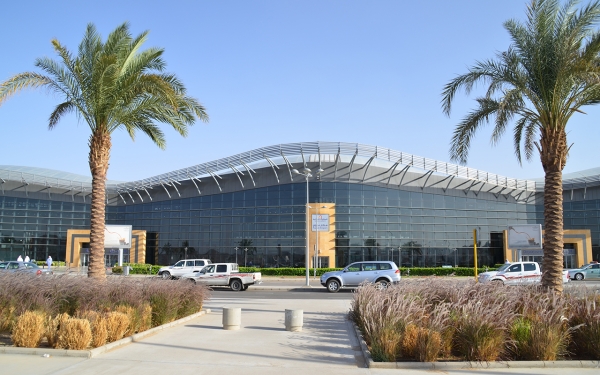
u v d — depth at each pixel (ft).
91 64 55.52
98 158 55.26
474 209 168.04
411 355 29.91
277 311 57.52
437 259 160.15
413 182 162.61
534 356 29.04
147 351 31.96
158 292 44.34
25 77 52.03
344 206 155.63
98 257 53.83
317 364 28.73
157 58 57.52
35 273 47.09
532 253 151.94
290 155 153.38
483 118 56.39
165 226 182.19
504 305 33.86
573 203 183.11
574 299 35.76
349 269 95.40
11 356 29.84
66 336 31.07
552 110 48.55
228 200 170.71
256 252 161.48
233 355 30.96
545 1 48.39
